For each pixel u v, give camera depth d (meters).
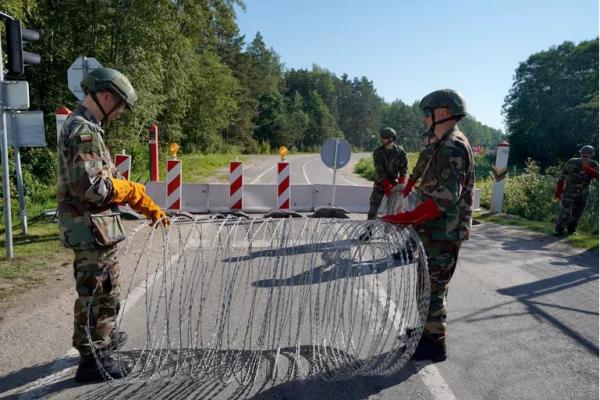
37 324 4.14
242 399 3.11
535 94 51.97
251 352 3.65
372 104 127.75
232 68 63.53
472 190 3.49
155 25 20.08
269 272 5.66
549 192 12.52
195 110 43.59
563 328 4.37
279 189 10.66
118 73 3.12
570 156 45.44
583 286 5.67
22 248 6.75
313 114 101.00
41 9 17.02
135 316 4.39
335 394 3.19
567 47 50.88
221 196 10.91
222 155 44.66
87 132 2.86
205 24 28.73
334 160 10.41
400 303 4.86
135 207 3.22
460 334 4.20
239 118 63.72
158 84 21.28
